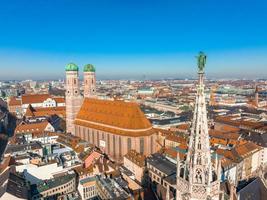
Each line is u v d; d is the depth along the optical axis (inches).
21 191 4603.8
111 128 7731.3
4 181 4889.3
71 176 5669.3
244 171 6673.2
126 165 6835.6
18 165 5733.3
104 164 6146.7
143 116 7637.8
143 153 7396.7
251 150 7017.7
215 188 1934.1
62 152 7401.6
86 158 6742.1
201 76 1843.0
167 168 5772.6
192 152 1910.7
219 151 6668.3
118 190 4707.2
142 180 6117.1
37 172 5787.4
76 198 5059.1
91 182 5418.3
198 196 1888.5
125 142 7298.2
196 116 1877.5
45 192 5157.5
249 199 3981.3
